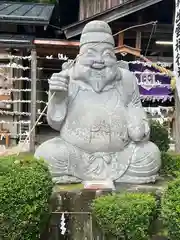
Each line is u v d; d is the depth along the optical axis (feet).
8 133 41.68
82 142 18.63
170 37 42.45
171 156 22.34
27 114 40.86
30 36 39.55
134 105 19.88
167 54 46.21
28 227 13.41
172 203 13.12
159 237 14.46
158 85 40.55
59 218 15.76
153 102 45.32
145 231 13.74
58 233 15.57
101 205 13.94
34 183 13.53
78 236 15.56
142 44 45.39
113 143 18.71
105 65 19.60
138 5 38.06
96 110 18.99
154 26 38.17
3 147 40.34
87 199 16.46
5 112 39.83
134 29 41.14
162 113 41.47
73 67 20.66
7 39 37.70
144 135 19.02
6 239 13.24
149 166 18.62
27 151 36.99
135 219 13.38
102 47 19.80
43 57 41.22
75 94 19.58
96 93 19.53
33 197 13.33
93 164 18.61
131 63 39.60
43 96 53.78
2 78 42.50
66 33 38.42
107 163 18.63
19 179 13.62
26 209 13.16
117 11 38.19
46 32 50.65
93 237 15.15
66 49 40.29
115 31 41.34
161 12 43.19
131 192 16.30
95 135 18.65
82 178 18.58
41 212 13.62
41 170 14.66
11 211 13.07
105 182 18.11
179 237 13.02
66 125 19.19
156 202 14.49
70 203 16.31
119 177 18.63
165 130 25.66
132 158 18.76
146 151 18.78
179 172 16.12
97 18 38.34
